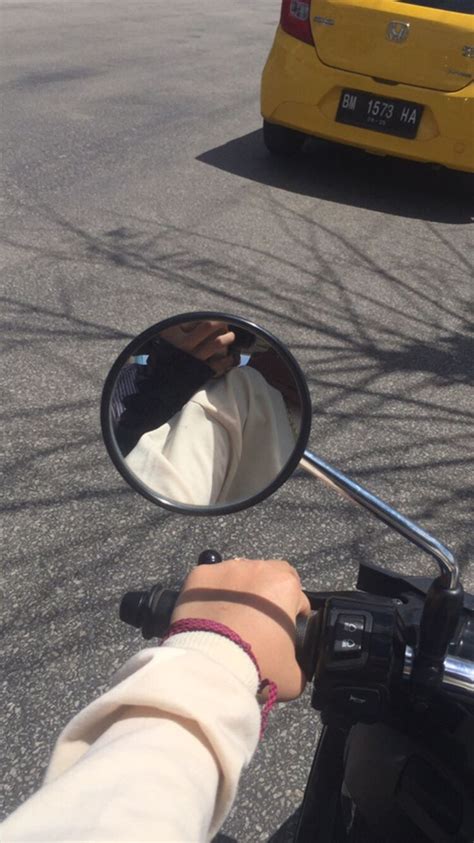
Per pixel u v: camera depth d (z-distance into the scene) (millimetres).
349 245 5879
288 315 4805
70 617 2701
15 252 5258
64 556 2943
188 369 1164
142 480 1172
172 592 1074
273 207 6418
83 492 3240
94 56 11117
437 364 4445
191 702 766
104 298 4770
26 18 13438
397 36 6301
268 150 7711
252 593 931
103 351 4230
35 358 4117
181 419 1170
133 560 2951
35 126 7797
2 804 2148
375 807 1360
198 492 1164
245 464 1156
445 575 1090
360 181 7203
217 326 1143
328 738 1518
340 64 6535
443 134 6418
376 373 4297
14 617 2691
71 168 6797
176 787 705
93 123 8055
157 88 9664
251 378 1142
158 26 14133
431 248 5984
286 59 6742
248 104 9320
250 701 808
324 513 3256
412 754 1307
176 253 5441
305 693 2502
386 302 5086
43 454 3434
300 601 967
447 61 6250
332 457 3600
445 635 1093
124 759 711
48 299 4707
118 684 801
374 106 6535
